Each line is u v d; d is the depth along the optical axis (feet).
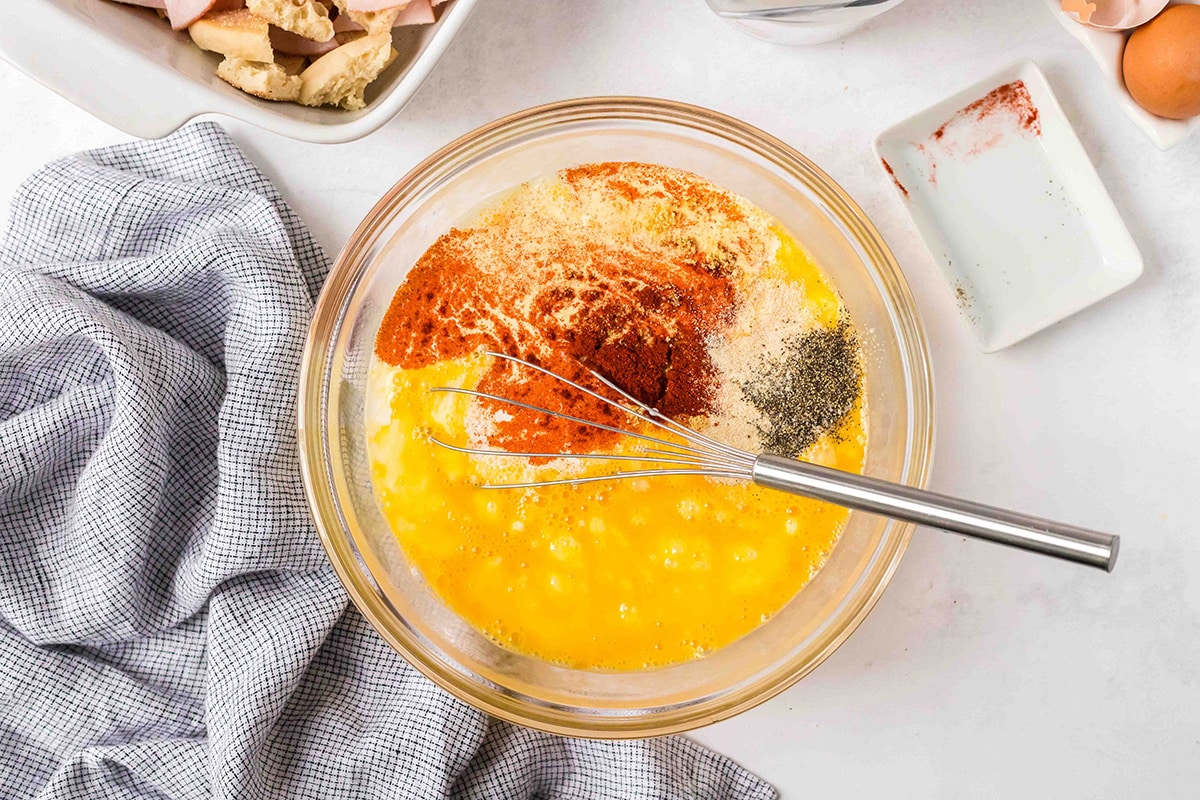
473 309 2.61
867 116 2.64
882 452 2.60
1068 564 2.67
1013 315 2.58
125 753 2.59
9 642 2.66
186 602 2.66
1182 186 2.60
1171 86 2.38
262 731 2.57
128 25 2.40
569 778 2.73
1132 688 2.69
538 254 2.62
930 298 2.66
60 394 2.68
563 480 2.51
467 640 2.64
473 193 2.66
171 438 2.68
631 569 2.59
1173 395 2.64
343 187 2.70
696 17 2.63
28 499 2.68
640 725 2.56
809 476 2.10
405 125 2.68
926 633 2.71
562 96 2.68
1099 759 2.70
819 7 2.40
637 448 2.57
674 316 2.59
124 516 2.58
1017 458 2.67
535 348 2.59
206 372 2.66
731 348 2.58
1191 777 2.68
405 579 2.64
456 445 2.60
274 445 2.61
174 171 2.67
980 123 2.56
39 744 2.67
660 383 2.57
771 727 2.74
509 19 2.64
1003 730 2.72
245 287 2.59
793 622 2.64
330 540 2.59
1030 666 2.70
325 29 2.45
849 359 2.60
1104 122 2.60
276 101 2.47
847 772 2.74
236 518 2.58
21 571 2.66
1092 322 2.63
